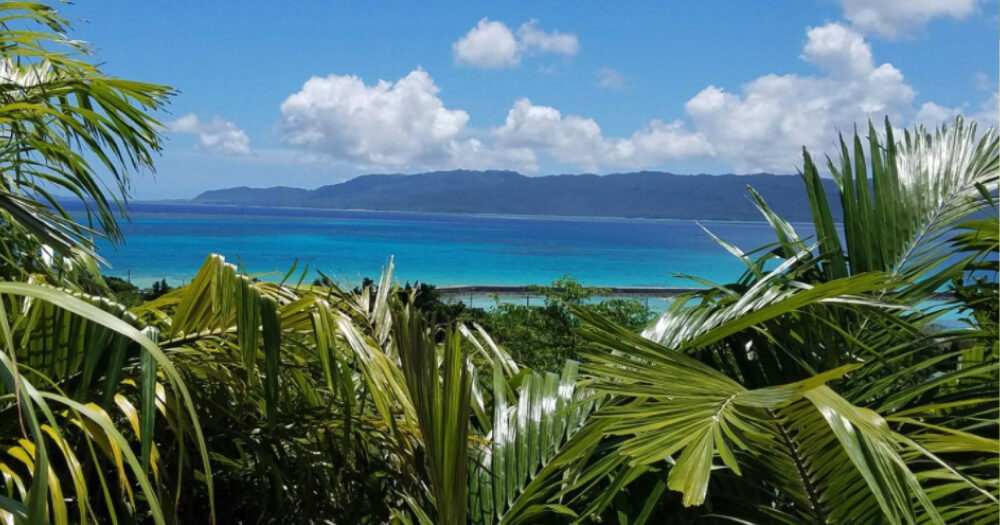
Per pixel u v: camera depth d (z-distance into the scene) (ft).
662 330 6.80
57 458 5.30
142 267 222.28
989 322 7.23
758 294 6.45
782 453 4.94
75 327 4.96
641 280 257.96
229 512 6.79
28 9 8.20
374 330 7.30
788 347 6.84
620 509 5.82
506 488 6.10
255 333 5.28
